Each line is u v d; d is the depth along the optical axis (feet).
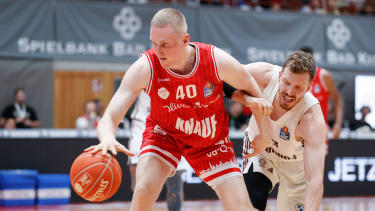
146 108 18.02
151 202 10.89
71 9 34.76
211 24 36.94
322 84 23.40
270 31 38.09
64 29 34.55
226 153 11.60
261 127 11.32
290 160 13.25
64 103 41.29
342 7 44.70
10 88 33.73
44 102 34.40
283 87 11.37
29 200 26.84
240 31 37.47
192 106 11.07
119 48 35.32
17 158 27.22
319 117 11.93
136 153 17.78
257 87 11.16
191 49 10.78
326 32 39.17
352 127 37.50
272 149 13.15
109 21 35.40
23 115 31.94
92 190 10.34
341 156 31.27
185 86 10.78
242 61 37.09
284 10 39.40
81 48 34.73
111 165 10.52
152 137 11.58
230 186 11.19
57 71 40.88
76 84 41.42
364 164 31.73
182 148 11.84
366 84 39.99
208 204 26.68
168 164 11.41
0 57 33.32
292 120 12.17
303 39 38.63
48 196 27.20
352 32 39.73
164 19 9.93
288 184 13.69
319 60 38.70
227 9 37.35
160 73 10.71
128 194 28.04
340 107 25.66
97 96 41.55
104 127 10.27
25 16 33.91
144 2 36.45
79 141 28.07
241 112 34.68
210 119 11.35
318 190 11.26
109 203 27.58
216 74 10.77
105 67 41.01
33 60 34.12
